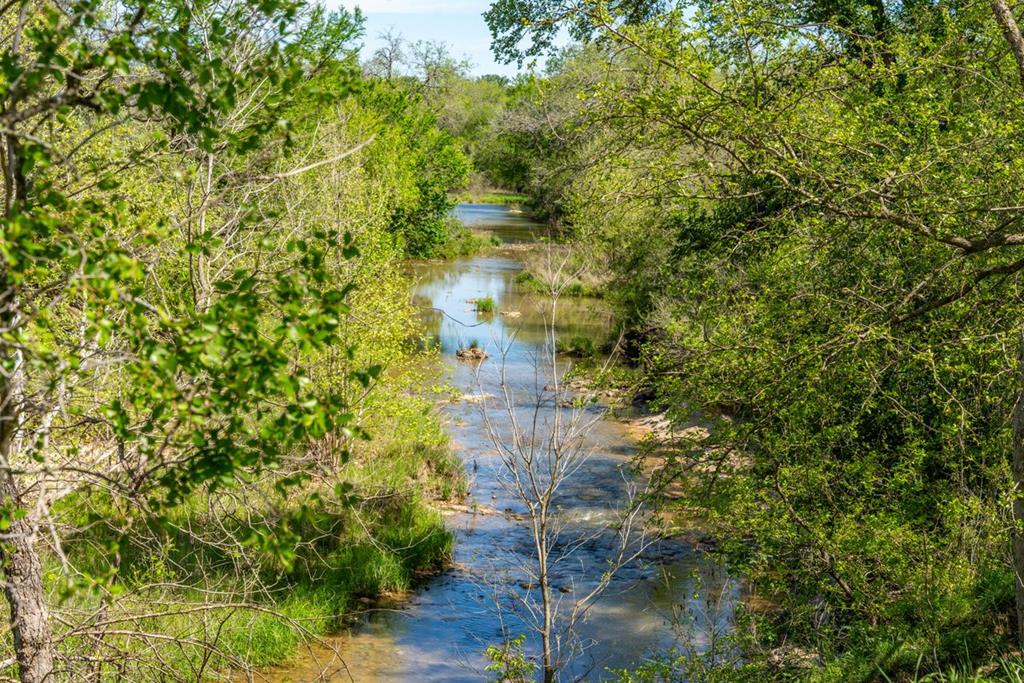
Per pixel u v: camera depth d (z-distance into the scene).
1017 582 6.74
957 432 7.69
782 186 7.76
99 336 3.61
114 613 6.74
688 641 9.59
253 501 7.56
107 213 4.11
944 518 8.17
